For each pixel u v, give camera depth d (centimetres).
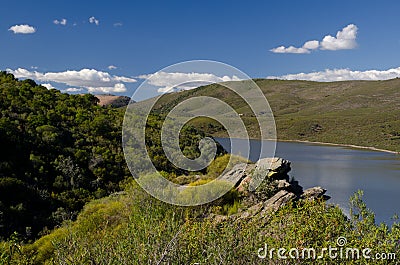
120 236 490
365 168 3725
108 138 2156
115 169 1875
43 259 660
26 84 2828
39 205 1548
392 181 2883
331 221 389
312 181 2792
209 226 437
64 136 2072
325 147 6438
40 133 1991
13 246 491
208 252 389
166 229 435
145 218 552
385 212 1775
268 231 425
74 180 1739
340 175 3167
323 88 15012
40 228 1359
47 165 1806
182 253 398
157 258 379
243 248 398
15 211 1402
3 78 2939
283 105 12788
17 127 1961
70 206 1573
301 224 392
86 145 2055
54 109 2398
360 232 392
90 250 417
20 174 1689
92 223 772
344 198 1975
